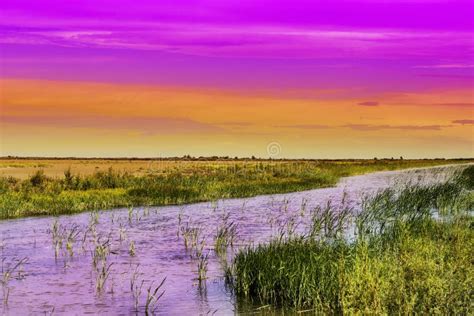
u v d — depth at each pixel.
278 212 27.23
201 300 11.91
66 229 21.67
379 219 20.00
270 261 12.48
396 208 22.22
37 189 32.84
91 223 23.14
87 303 11.92
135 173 55.59
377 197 25.55
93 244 18.55
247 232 20.75
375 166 94.56
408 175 62.59
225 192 36.56
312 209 28.23
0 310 11.48
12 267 15.23
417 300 9.52
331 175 57.22
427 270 10.64
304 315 10.64
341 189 42.53
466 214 21.19
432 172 68.06
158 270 14.75
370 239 14.48
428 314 9.15
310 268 11.75
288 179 49.22
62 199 29.31
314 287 11.23
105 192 33.50
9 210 25.86
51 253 17.06
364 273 10.52
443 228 16.42
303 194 38.12
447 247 13.23
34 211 26.58
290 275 11.62
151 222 23.69
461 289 9.70
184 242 18.80
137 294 12.52
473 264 11.91
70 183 36.53
